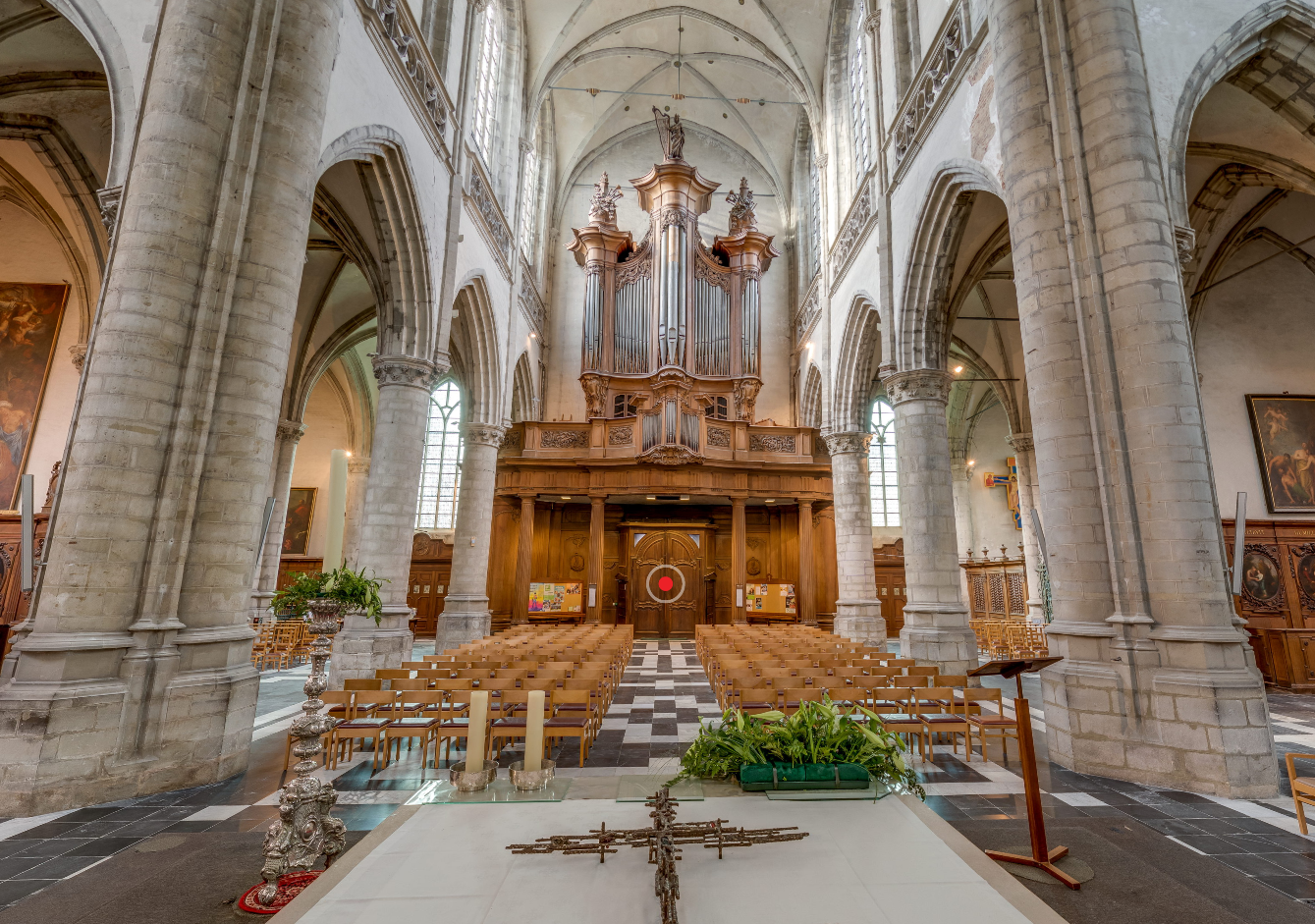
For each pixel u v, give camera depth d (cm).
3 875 378
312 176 733
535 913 182
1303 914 336
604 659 1000
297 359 1814
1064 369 684
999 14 796
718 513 2319
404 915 180
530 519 2011
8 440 1383
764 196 2730
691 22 2202
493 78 1759
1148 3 819
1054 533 676
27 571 617
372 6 948
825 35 2000
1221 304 1438
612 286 2341
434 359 1238
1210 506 605
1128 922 324
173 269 615
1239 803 512
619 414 2211
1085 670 622
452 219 1279
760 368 2469
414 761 629
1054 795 536
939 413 1249
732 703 772
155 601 574
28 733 493
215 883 367
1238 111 1021
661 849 201
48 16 990
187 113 641
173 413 607
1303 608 1299
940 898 190
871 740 299
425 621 2317
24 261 1438
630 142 2744
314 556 2384
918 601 1188
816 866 209
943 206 1148
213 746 573
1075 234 695
